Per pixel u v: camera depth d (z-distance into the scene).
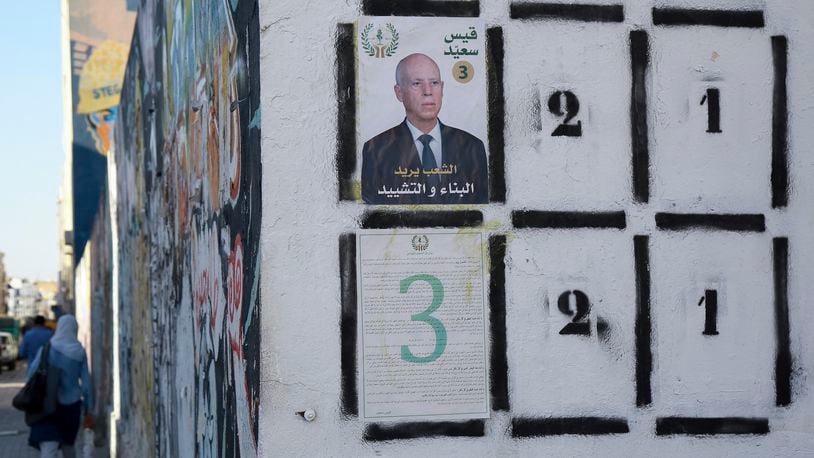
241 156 4.21
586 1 4.06
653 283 4.07
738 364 4.12
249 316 3.96
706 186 4.12
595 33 4.06
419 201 3.88
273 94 3.77
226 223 4.61
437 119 3.91
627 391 4.03
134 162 10.60
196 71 5.75
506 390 3.93
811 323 4.18
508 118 3.97
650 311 4.06
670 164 4.10
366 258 3.82
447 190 3.90
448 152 3.91
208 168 5.25
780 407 4.14
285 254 3.76
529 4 4.00
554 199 3.99
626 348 4.04
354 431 3.79
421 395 3.85
